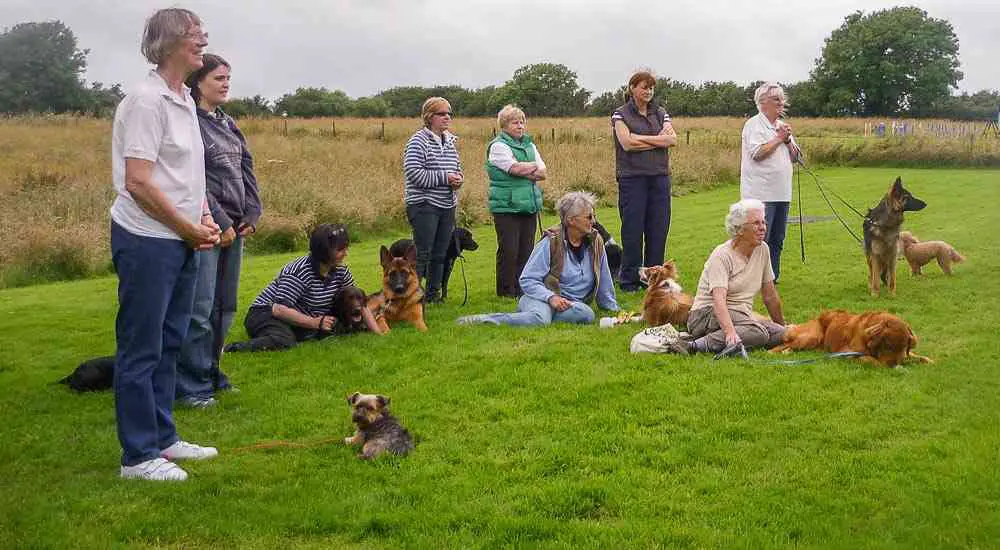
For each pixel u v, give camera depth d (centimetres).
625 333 710
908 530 352
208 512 385
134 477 423
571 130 3575
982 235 1234
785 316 771
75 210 1514
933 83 7850
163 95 405
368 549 349
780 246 929
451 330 737
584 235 781
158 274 411
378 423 466
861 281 939
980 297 828
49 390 598
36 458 463
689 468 426
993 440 445
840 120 5938
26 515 381
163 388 453
